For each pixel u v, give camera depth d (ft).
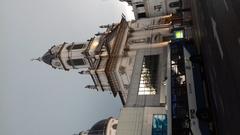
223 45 55.62
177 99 85.30
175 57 100.12
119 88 145.59
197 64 90.07
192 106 80.02
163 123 104.88
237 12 49.29
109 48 147.33
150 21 163.12
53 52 186.19
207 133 72.43
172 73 94.43
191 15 124.88
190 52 99.04
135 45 144.46
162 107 109.70
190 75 88.43
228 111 50.39
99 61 152.56
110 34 157.07
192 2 119.55
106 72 142.10
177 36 120.26
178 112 81.97
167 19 157.89
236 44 48.03
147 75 126.21
